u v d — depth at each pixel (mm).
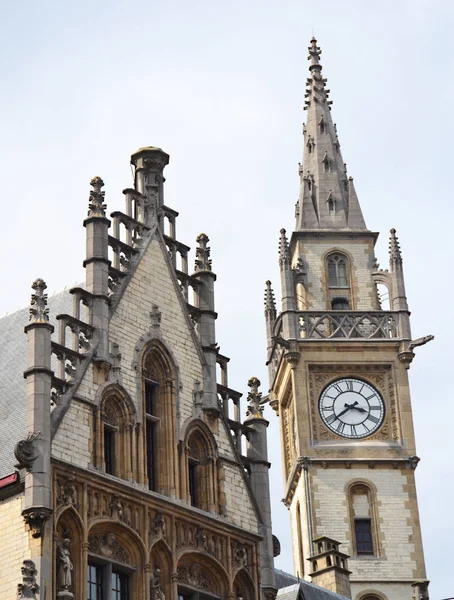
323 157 101188
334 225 97938
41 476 46188
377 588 87562
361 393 92438
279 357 95375
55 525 46250
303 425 91125
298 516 92375
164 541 49656
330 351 92875
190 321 54219
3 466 47531
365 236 97438
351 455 90625
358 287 95938
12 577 45500
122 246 53094
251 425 54938
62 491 46969
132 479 49500
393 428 91688
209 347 54312
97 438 48750
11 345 53156
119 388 50312
